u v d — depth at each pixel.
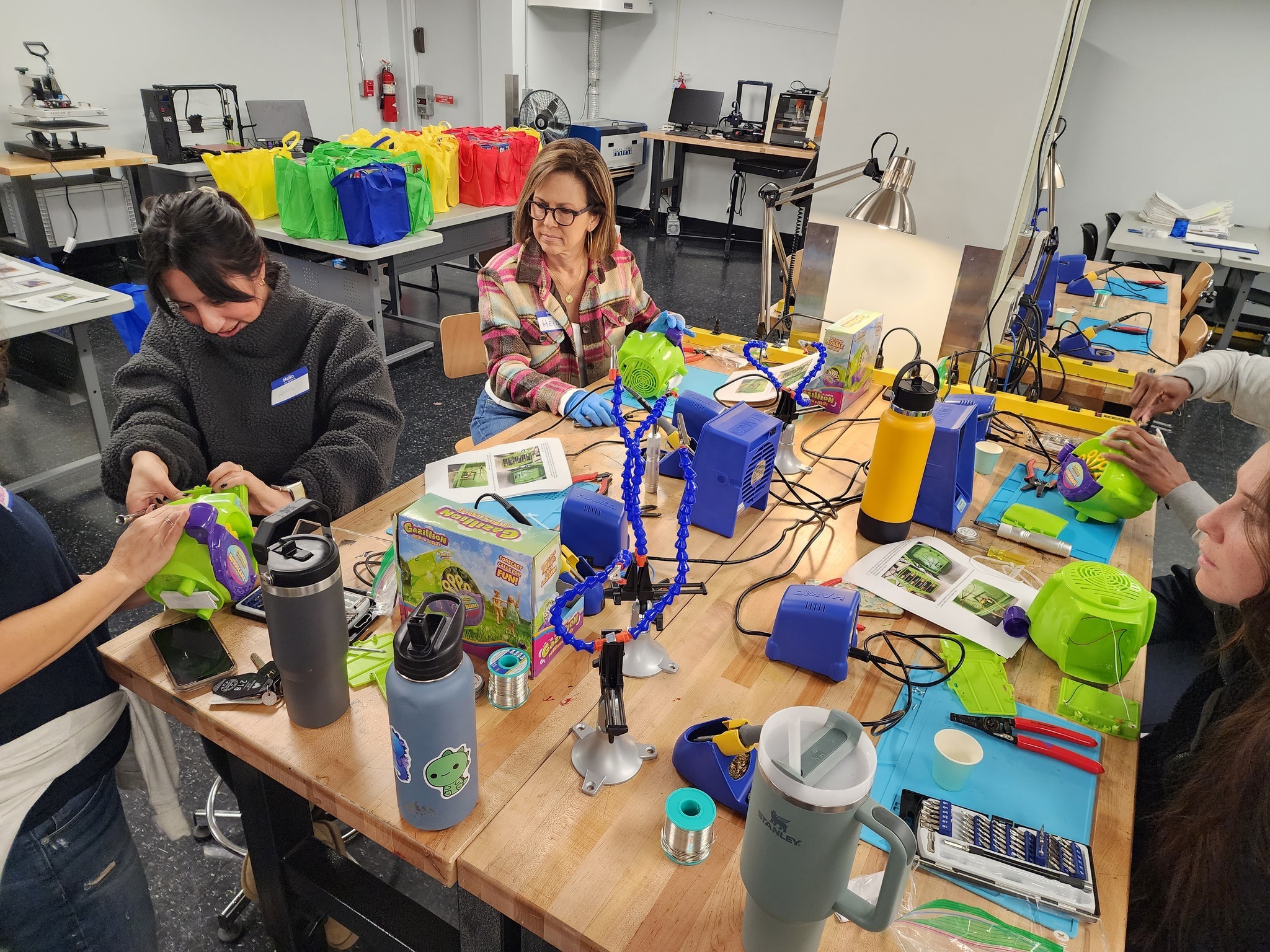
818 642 1.09
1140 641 1.11
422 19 7.24
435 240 4.03
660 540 1.41
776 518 1.50
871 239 2.24
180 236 1.29
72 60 5.33
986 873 0.83
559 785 0.92
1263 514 0.95
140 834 1.75
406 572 1.10
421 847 0.84
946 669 1.14
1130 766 1.00
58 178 5.21
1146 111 5.91
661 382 1.94
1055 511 1.59
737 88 7.22
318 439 1.65
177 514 1.02
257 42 6.32
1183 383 1.84
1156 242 5.16
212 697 1.02
